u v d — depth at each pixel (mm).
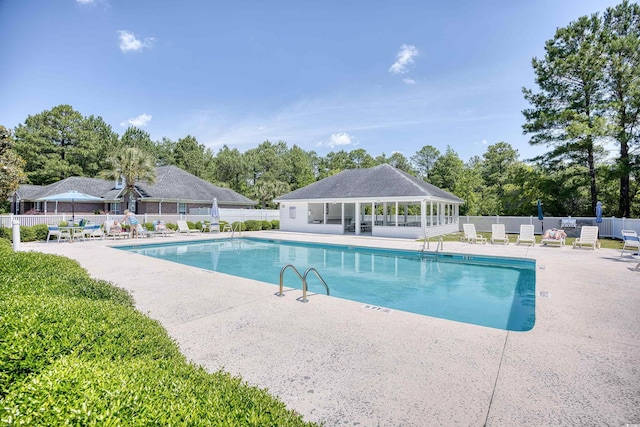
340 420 2578
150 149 48094
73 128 40812
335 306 5730
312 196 24703
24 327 2170
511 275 10938
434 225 23672
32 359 1900
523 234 16219
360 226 25234
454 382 3193
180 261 14016
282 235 22172
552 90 23750
